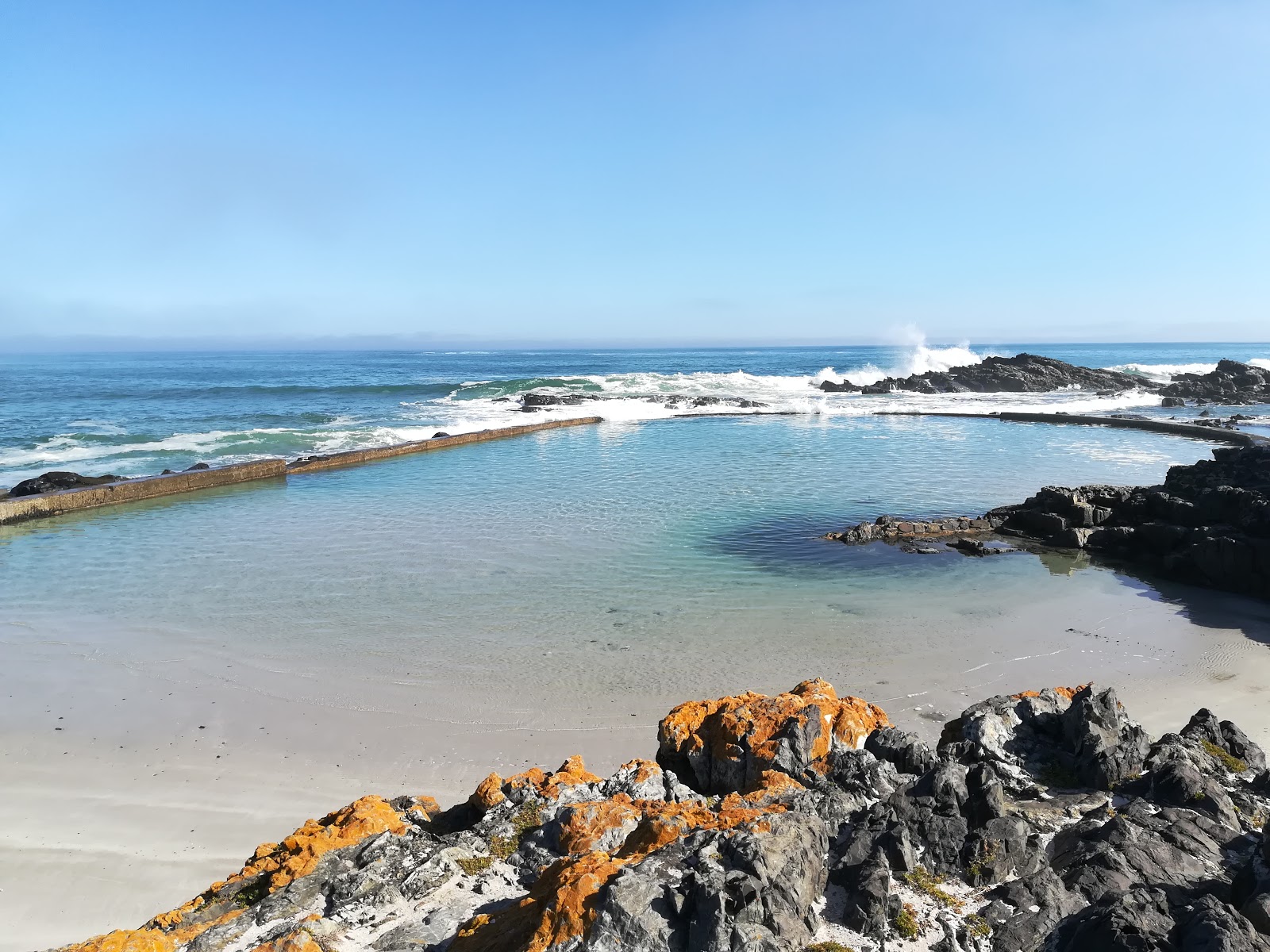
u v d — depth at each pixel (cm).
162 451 4666
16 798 1201
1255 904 599
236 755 1318
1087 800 891
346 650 1748
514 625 1881
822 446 4809
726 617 1928
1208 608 2050
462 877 791
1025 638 1816
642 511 3070
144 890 996
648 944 579
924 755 915
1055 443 4916
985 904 700
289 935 677
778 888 637
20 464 4338
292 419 6156
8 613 2028
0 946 902
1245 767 1002
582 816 823
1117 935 579
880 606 2022
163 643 1808
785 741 912
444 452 4700
